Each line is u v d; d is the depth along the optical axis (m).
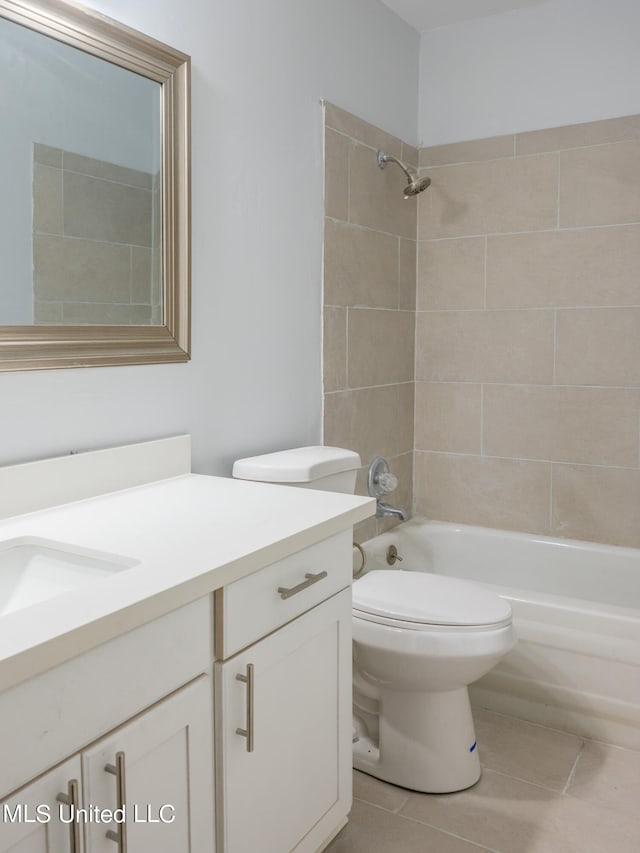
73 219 1.55
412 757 1.93
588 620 2.13
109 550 1.23
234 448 2.10
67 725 0.95
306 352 2.39
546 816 1.83
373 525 2.81
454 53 2.91
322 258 2.44
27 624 0.92
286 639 1.37
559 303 2.78
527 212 2.81
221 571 1.15
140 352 1.73
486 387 2.95
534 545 2.84
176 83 1.77
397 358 2.95
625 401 2.69
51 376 1.55
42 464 1.50
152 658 1.08
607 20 2.62
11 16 1.38
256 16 2.07
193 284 1.91
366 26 2.62
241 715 1.27
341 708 1.59
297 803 1.45
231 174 2.01
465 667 1.81
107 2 1.61
